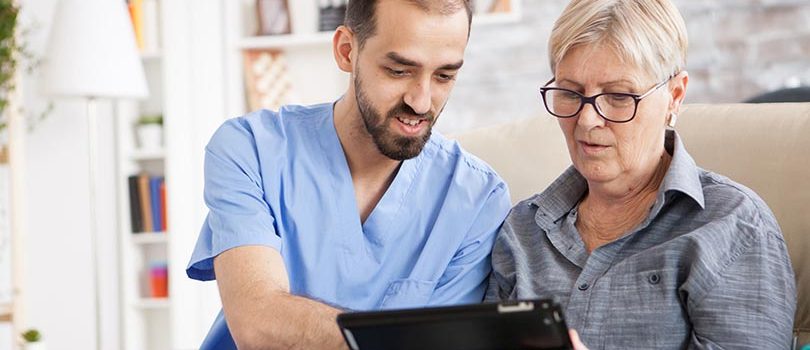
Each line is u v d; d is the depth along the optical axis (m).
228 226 1.61
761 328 1.35
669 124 1.50
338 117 1.72
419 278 1.69
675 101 1.50
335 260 1.70
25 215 4.08
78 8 3.62
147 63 4.22
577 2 1.47
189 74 4.06
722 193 1.46
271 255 1.59
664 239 1.48
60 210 4.12
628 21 1.43
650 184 1.52
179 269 4.01
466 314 1.08
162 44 4.03
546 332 1.09
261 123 1.74
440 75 1.54
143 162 4.24
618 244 1.50
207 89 4.05
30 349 3.62
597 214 1.56
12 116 3.80
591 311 1.48
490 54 4.14
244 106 4.10
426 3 1.49
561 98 1.49
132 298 4.11
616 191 1.51
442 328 1.10
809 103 1.70
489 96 4.15
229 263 1.58
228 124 1.74
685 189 1.45
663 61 1.44
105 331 4.13
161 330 4.20
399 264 1.72
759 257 1.39
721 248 1.40
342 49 1.66
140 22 4.06
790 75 3.85
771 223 1.43
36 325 4.14
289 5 4.04
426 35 1.49
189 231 4.06
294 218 1.70
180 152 4.03
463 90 4.18
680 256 1.43
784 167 1.63
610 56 1.43
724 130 1.71
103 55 3.61
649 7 1.44
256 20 4.07
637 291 1.46
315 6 4.02
